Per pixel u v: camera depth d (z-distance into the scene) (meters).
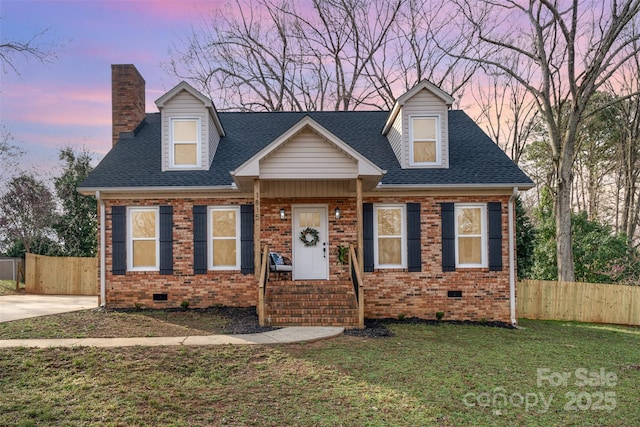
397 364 8.39
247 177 11.75
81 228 27.36
